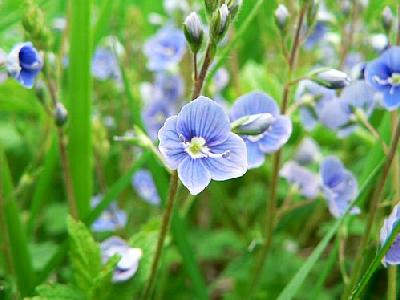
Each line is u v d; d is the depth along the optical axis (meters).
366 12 0.11
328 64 0.13
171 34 0.12
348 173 0.08
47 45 0.08
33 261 0.09
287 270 0.09
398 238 0.06
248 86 0.12
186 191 0.11
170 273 0.11
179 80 0.12
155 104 0.12
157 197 0.11
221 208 0.11
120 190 0.08
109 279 0.07
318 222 0.11
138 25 0.13
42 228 0.11
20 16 0.09
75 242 0.07
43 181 0.09
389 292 0.07
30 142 0.12
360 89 0.08
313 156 0.10
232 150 0.06
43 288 0.07
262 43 0.14
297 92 0.09
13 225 0.08
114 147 0.12
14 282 0.08
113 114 0.12
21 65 0.07
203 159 0.06
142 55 0.13
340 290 0.10
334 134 0.12
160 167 0.08
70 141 0.09
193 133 0.06
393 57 0.07
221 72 0.12
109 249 0.07
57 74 0.09
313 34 0.11
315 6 0.08
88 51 0.08
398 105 0.07
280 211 0.09
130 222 0.11
